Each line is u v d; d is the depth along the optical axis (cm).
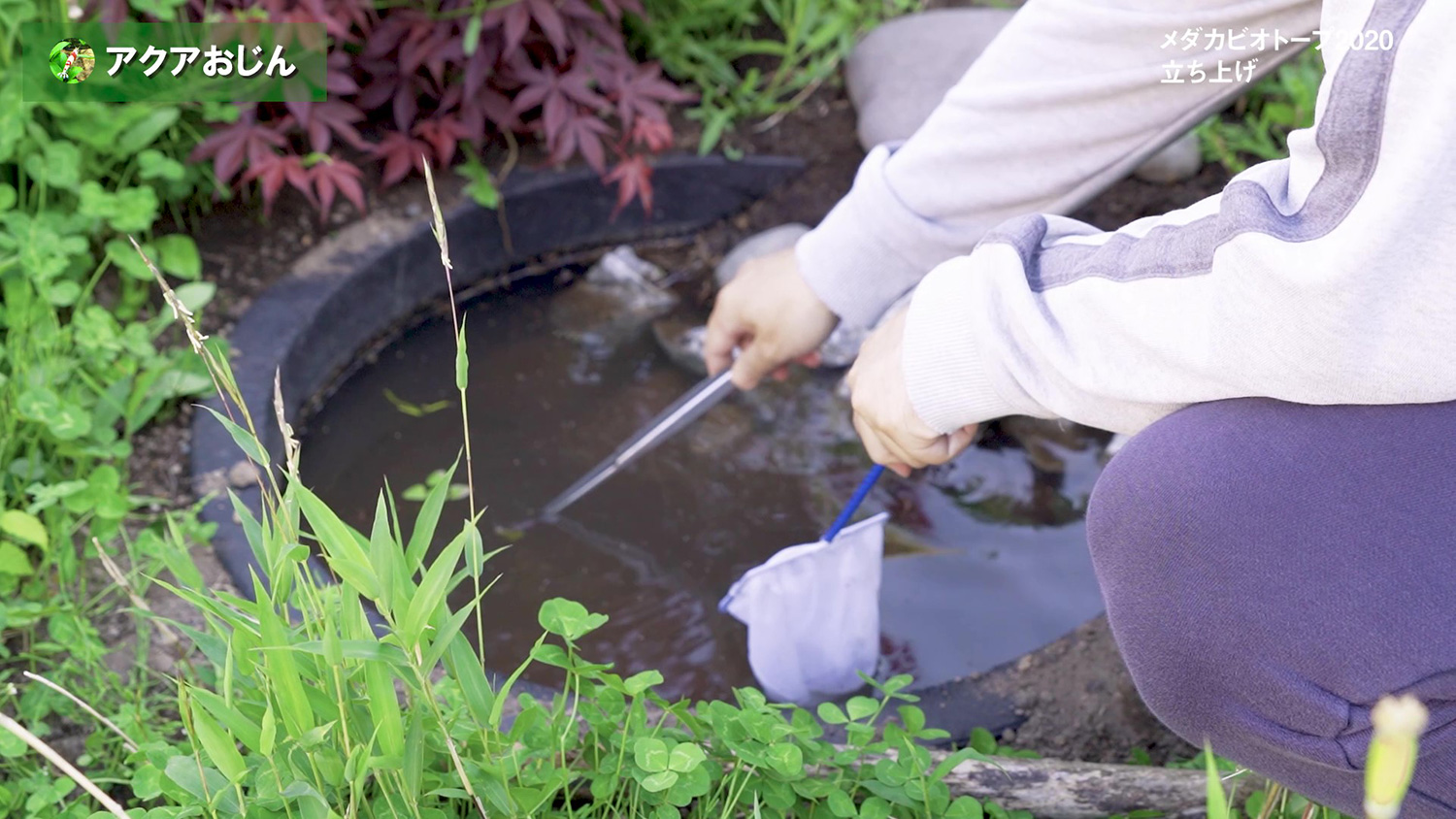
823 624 149
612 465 172
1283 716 85
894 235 131
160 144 212
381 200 225
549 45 238
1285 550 81
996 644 168
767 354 146
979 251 100
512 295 234
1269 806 112
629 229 245
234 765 89
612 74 231
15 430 166
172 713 138
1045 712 146
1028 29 119
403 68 218
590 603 175
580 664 110
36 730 132
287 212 219
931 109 237
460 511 188
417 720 96
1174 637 88
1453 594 77
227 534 163
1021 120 121
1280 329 77
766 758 108
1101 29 113
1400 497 79
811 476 199
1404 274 72
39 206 189
